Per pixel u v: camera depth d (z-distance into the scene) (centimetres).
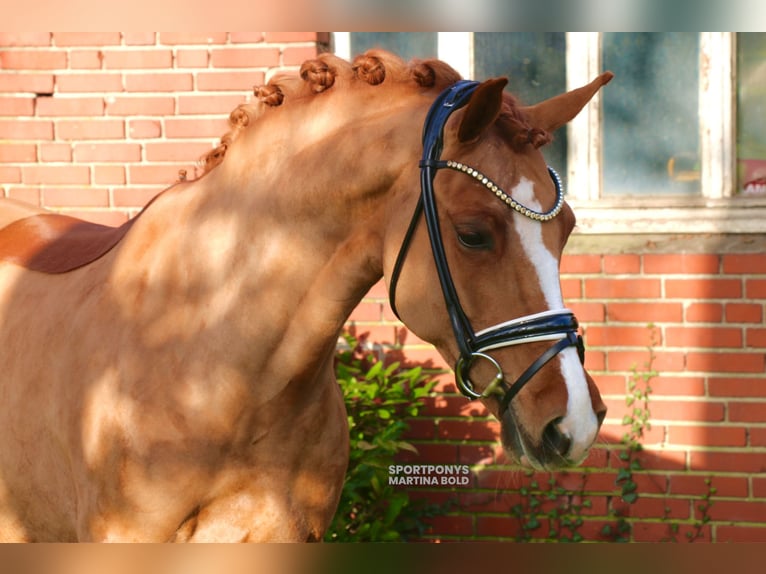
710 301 550
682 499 555
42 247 366
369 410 523
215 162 315
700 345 552
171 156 569
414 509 564
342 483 330
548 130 277
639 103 563
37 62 571
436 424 566
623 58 563
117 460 290
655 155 564
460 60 570
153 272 305
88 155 573
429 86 284
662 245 554
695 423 553
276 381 290
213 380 288
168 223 310
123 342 299
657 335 554
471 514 565
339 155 280
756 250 547
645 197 563
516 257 249
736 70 556
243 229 293
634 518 558
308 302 287
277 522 302
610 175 568
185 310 297
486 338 250
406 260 266
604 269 557
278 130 296
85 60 569
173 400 288
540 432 242
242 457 294
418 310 266
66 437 305
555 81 568
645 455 557
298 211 284
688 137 561
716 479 553
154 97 567
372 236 276
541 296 247
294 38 557
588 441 241
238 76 561
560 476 562
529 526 558
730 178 555
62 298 329
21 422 324
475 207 250
